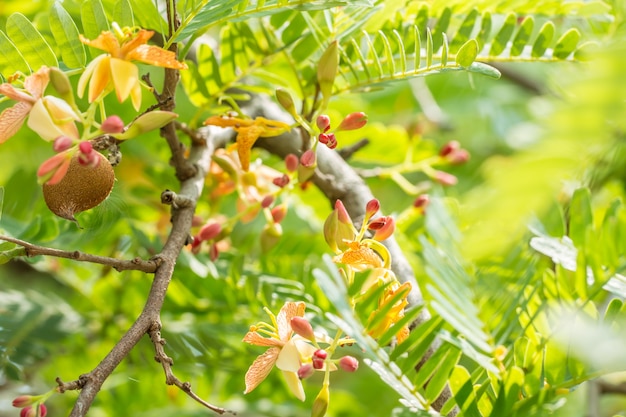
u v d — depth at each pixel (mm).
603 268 819
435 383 797
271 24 910
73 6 933
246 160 853
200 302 982
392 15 889
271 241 922
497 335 821
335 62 843
